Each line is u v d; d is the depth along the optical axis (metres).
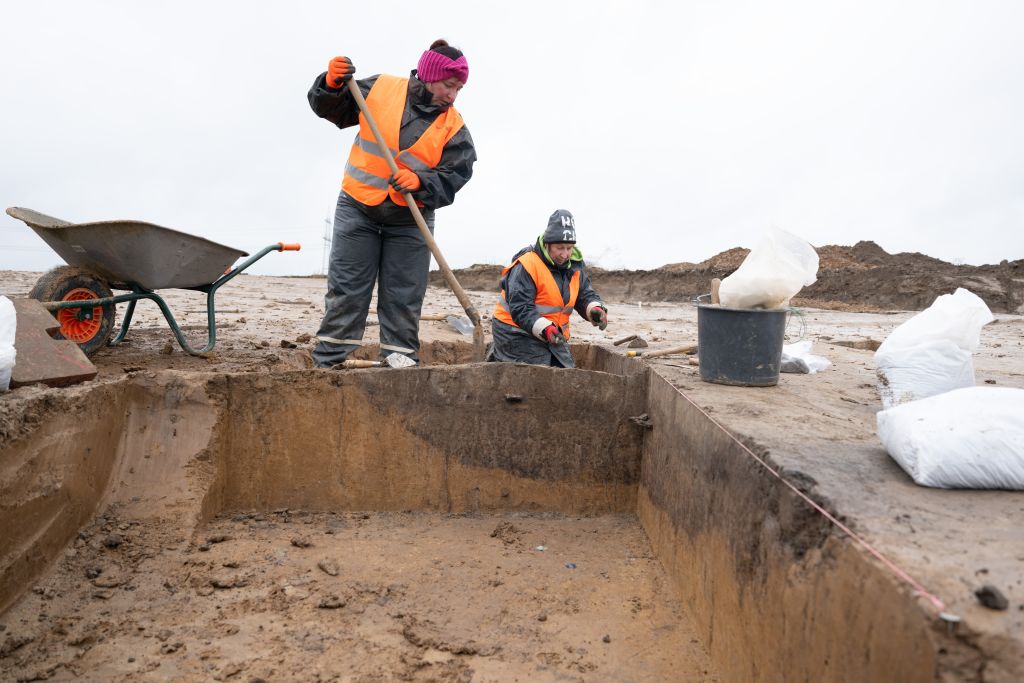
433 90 5.42
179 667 3.12
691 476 3.81
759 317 4.33
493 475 4.95
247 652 3.25
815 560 2.34
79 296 5.34
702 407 3.81
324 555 4.19
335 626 3.50
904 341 3.95
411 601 3.76
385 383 4.86
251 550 4.17
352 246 5.63
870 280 22.70
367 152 5.50
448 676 3.16
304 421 4.80
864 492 2.51
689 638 3.51
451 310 14.35
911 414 2.77
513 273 5.95
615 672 3.24
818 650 2.22
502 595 3.87
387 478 4.88
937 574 1.89
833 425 3.53
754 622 2.78
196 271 5.77
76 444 3.92
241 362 5.98
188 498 4.31
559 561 4.29
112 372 5.33
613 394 5.00
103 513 4.13
